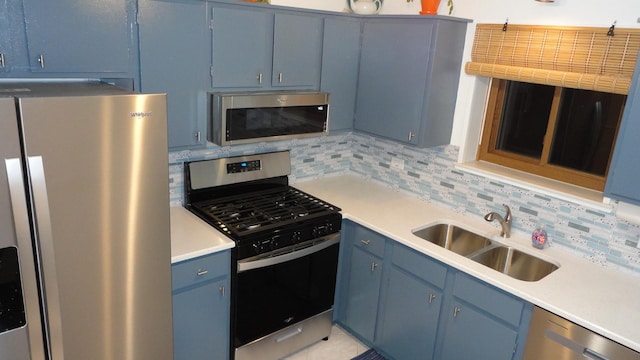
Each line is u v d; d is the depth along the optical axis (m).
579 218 2.52
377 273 2.89
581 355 1.99
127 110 1.68
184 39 2.35
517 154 2.94
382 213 3.01
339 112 3.19
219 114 2.50
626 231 2.36
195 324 2.43
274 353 2.85
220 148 2.97
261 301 2.65
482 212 2.96
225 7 2.45
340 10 3.31
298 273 2.78
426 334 2.67
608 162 2.53
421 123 2.85
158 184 1.85
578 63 2.38
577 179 2.65
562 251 2.62
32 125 1.49
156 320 2.02
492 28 2.72
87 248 1.72
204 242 2.39
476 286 2.35
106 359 1.91
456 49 2.83
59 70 2.02
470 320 2.42
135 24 2.18
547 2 2.49
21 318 1.67
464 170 2.99
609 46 2.27
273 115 2.70
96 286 1.78
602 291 2.20
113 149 1.69
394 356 2.91
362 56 3.14
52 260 1.63
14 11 1.85
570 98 2.63
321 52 2.96
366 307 3.02
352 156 3.74
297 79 2.88
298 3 3.11
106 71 2.15
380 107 3.09
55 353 1.73
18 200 1.52
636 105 2.01
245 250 2.46
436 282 2.55
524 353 2.20
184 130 2.50
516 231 2.81
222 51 2.51
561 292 2.16
